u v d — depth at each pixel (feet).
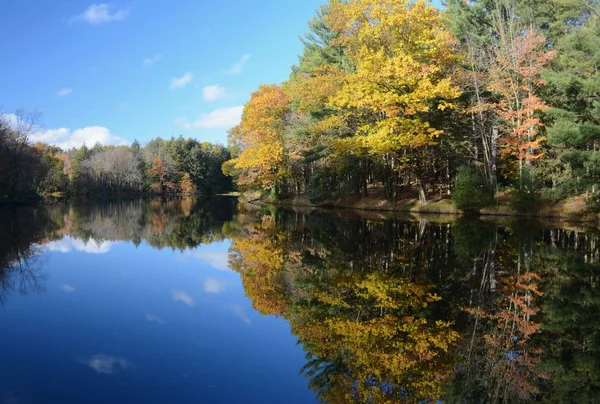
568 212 69.62
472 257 37.27
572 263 34.50
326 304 24.02
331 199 116.88
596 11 76.48
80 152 301.43
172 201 189.88
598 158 55.93
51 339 18.44
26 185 166.30
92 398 13.11
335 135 97.09
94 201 188.65
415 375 15.35
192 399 13.19
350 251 41.63
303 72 124.77
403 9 65.67
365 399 13.58
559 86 58.70
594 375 15.34
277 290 27.37
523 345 18.08
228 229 66.18
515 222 65.36
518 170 81.10
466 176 78.38
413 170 89.35
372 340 18.57
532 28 76.95
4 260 39.37
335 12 98.37
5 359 16.14
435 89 64.49
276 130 122.93
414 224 63.87
